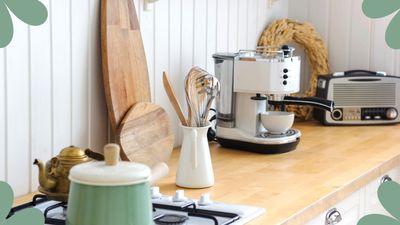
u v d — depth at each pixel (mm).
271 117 2566
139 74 2328
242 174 2275
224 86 2621
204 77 2139
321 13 3438
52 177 1742
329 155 2582
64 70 2084
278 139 2559
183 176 2104
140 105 2277
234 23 2969
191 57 2697
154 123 2336
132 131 2229
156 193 1926
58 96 2068
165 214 1772
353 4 3383
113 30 2213
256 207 1857
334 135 2982
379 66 3371
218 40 2863
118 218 1456
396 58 3340
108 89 2193
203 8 2744
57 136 2078
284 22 3254
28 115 1968
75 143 2154
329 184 2160
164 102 2568
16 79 1918
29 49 1951
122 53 2250
